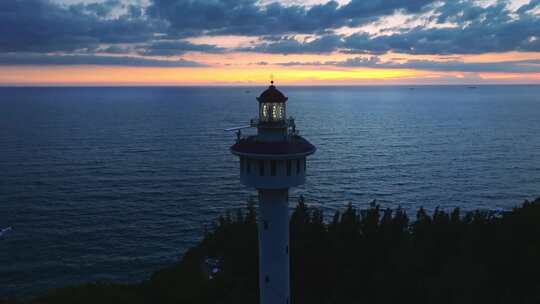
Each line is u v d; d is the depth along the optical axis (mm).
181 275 66562
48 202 126562
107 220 114188
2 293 79375
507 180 157375
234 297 60562
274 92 36188
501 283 57875
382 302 57750
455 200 135125
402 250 63344
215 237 83688
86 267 89688
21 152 195125
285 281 38969
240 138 38188
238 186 146875
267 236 38031
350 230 73688
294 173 36094
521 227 67875
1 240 100625
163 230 108688
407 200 134500
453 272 55688
